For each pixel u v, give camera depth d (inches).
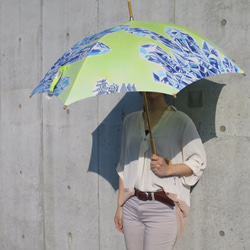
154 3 115.3
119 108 123.9
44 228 151.6
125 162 99.7
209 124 104.1
